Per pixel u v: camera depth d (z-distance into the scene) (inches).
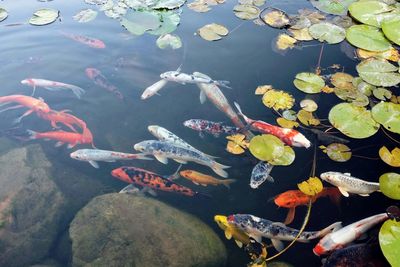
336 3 118.9
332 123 85.7
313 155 84.4
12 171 86.5
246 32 113.7
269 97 92.8
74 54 112.3
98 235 76.9
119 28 120.1
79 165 89.6
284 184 81.6
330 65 100.7
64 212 82.7
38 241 78.6
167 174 86.3
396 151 81.7
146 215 78.7
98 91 102.4
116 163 89.1
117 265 73.6
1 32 119.4
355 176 80.4
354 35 104.7
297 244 74.5
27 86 103.3
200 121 91.0
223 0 128.9
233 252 75.4
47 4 133.1
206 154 86.3
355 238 71.9
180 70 103.1
